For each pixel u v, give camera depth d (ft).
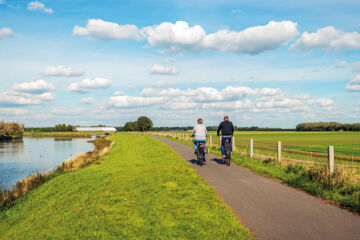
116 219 19.77
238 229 16.10
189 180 29.17
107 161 80.89
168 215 19.19
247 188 25.76
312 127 495.00
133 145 119.75
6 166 96.94
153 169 39.01
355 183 23.57
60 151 160.45
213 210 19.47
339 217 17.94
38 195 40.65
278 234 15.48
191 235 15.78
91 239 16.93
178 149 70.69
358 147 105.91
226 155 40.06
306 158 58.44
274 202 21.36
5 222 31.96
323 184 25.05
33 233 23.32
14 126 358.43
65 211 26.21
